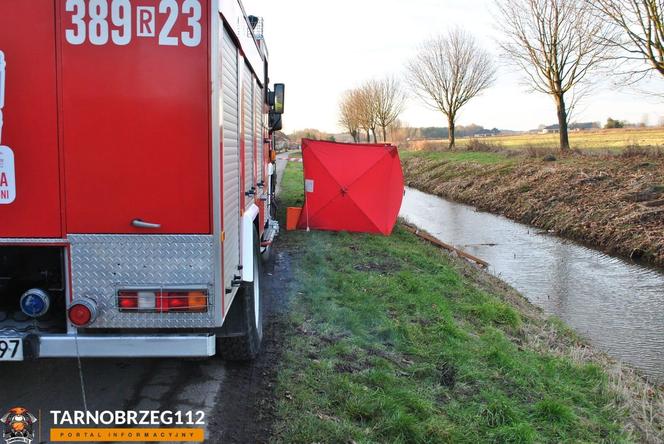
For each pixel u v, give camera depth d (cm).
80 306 342
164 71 341
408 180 3462
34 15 331
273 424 398
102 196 343
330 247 1077
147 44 338
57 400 424
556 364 632
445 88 4062
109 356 354
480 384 525
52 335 352
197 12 339
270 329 599
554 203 1839
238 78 454
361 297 739
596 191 1788
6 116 335
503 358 588
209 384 460
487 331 697
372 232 1277
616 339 838
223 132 359
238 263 452
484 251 1429
